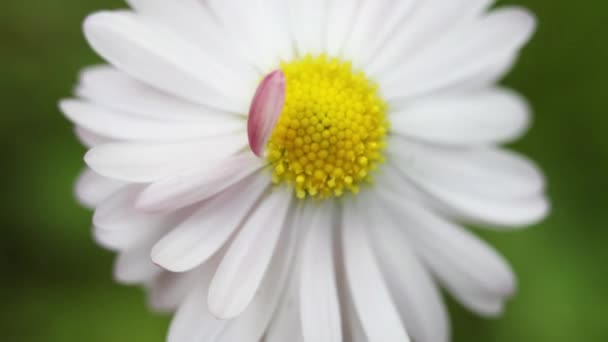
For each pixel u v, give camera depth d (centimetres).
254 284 6
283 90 6
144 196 6
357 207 7
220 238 6
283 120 6
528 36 7
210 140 6
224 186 6
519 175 7
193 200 6
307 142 6
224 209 6
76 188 7
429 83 7
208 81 6
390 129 7
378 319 7
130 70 6
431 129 7
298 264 7
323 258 7
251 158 6
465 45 7
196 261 6
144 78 6
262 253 6
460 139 7
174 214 6
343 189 7
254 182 6
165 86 6
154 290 7
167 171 6
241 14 7
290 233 7
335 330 6
